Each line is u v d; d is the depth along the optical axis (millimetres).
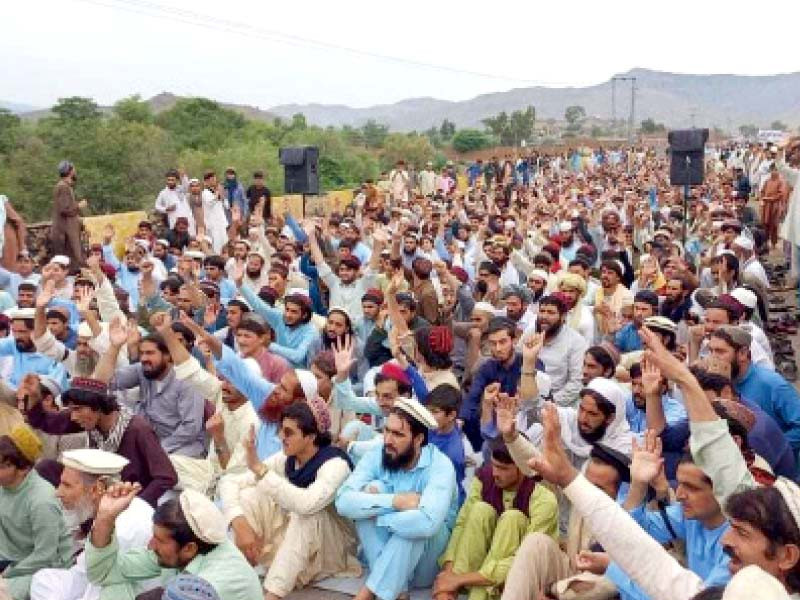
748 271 10734
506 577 5344
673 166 15969
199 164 35344
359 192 28203
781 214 18641
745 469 3996
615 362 7234
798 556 3094
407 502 5617
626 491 5090
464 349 9297
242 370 6949
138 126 35844
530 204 25125
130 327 7609
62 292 10602
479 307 9172
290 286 12555
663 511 4730
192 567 4605
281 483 5812
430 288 10344
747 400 5898
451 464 5879
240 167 36500
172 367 7320
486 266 11320
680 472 4191
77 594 5246
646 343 4199
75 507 5371
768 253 18906
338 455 5984
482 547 5715
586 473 5129
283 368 7973
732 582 2746
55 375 8547
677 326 8891
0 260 12680
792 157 18953
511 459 5648
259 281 12227
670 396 6469
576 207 22594
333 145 46938
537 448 6047
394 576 5594
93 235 17219
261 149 39562
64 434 6500
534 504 5641
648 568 3906
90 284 9812
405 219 16484
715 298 7984
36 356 8609
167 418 7320
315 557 6023
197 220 18422
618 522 3943
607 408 5605
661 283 11445
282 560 5875
